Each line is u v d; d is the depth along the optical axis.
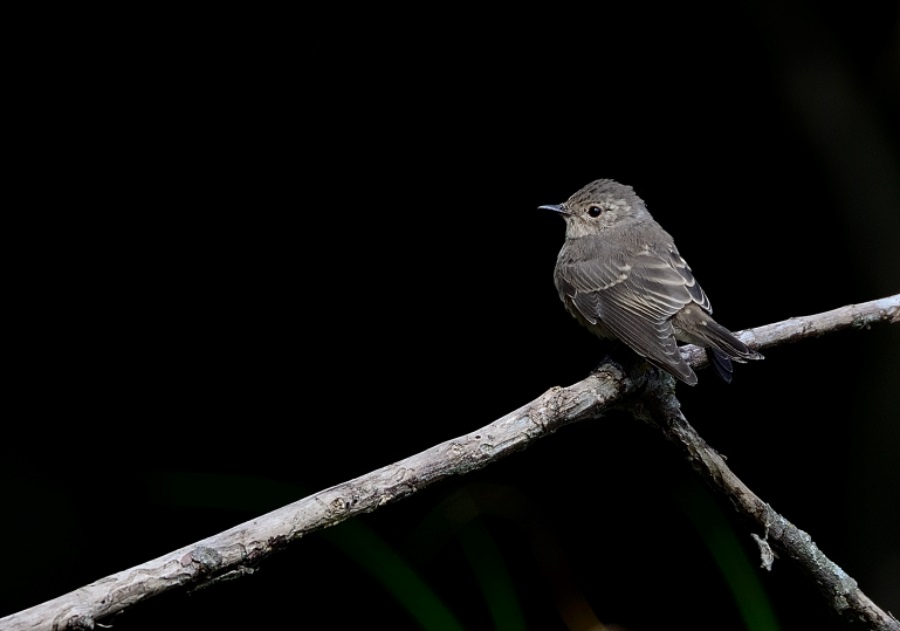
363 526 6.46
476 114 10.60
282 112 10.27
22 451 9.70
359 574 9.55
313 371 10.59
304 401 10.52
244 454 10.27
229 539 4.62
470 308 10.96
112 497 9.83
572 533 10.38
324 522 4.82
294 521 4.75
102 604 4.33
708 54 10.51
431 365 10.83
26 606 9.17
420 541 7.48
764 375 10.90
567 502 10.46
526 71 10.53
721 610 10.04
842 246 10.55
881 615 5.97
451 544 9.41
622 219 8.59
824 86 10.26
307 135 10.41
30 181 9.96
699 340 7.16
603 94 10.65
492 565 7.18
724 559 6.80
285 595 9.44
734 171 10.83
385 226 10.79
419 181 10.73
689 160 10.87
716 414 10.97
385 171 10.65
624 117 10.73
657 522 10.35
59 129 9.93
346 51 10.11
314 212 10.60
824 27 10.30
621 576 10.23
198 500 7.74
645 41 10.46
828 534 10.31
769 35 10.27
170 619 9.22
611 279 8.01
